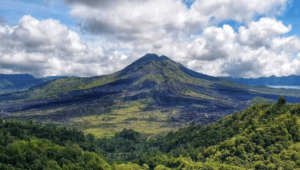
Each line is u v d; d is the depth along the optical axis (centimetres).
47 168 12300
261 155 12481
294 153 11756
